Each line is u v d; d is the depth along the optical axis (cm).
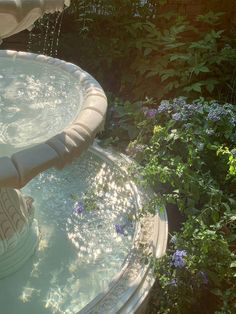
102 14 394
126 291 198
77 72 221
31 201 251
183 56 353
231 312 212
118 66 403
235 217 226
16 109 205
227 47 363
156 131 266
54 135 174
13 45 430
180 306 212
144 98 375
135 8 391
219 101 341
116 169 282
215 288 221
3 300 211
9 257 221
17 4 153
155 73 360
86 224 253
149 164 252
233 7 397
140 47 375
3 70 231
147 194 258
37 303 210
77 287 217
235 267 226
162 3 387
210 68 368
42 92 215
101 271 224
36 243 239
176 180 244
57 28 416
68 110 198
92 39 393
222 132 277
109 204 262
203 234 213
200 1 389
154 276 209
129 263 214
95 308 190
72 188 279
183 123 277
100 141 302
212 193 236
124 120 311
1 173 150
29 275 224
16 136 191
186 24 379
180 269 213
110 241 241
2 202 222
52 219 258
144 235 230
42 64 233
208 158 266
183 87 363
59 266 229
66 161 167
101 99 199
